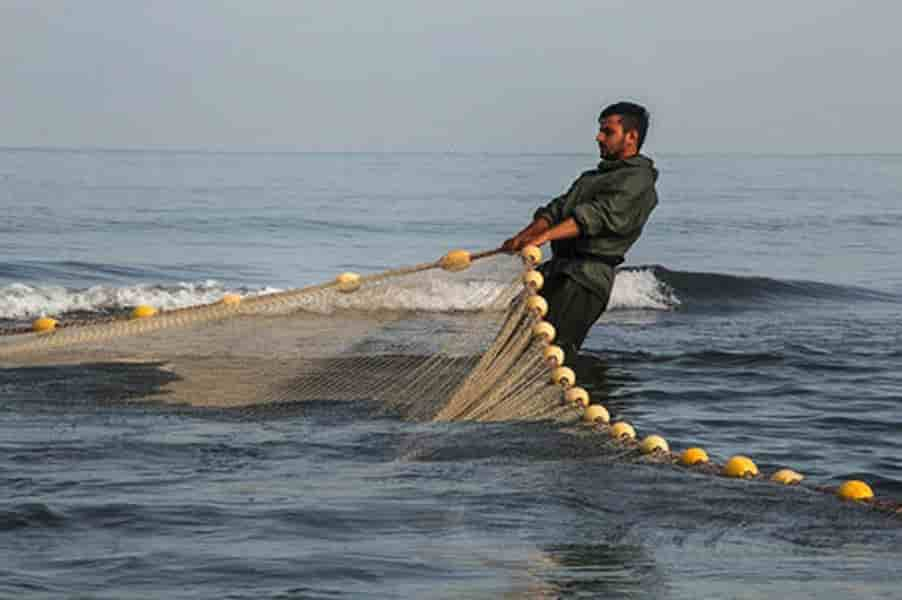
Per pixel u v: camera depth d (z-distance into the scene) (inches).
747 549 300.5
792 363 691.4
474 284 484.1
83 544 299.7
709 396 588.1
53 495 343.6
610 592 267.3
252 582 272.4
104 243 1753.2
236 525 316.5
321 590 267.1
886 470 443.2
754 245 2043.6
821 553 297.1
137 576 275.4
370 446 402.6
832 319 957.2
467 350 466.0
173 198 3221.0
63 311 922.1
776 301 1103.0
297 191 3902.6
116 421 430.9
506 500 341.1
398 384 460.8
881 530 316.8
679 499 342.6
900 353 742.5
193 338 479.2
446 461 384.2
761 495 346.9
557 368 447.2
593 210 512.1
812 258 1813.5
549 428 423.5
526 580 275.1
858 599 263.9
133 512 327.0
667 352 725.3
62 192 3447.3
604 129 530.9
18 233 1900.8
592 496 344.8
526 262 484.7
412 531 312.7
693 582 274.7
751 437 498.0
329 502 338.6
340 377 466.0
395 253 1753.2
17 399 448.8
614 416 534.6
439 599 262.4
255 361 472.4
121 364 482.9
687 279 1124.5
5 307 913.5
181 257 1558.8
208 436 415.8
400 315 476.1
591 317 526.6
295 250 1740.9
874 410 559.8
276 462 385.1
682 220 2689.5
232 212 2608.3
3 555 290.2
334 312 474.9
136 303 964.6
